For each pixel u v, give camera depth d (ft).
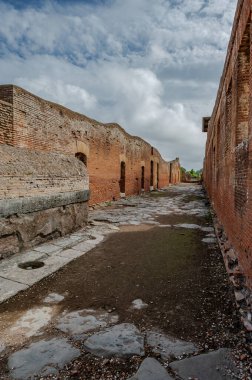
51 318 11.64
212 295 13.65
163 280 15.66
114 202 53.88
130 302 13.11
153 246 22.80
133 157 68.85
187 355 9.18
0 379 8.13
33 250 20.61
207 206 50.98
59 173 24.99
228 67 22.12
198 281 15.42
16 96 26.96
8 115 26.27
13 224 19.21
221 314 11.84
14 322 11.30
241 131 17.48
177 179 174.29
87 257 19.77
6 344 9.84
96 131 45.60
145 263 18.54
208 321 11.32
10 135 26.58
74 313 12.07
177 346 9.67
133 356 9.16
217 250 21.29
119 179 58.08
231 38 19.47
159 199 65.00
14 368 8.57
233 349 9.43
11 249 19.12
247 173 13.26
